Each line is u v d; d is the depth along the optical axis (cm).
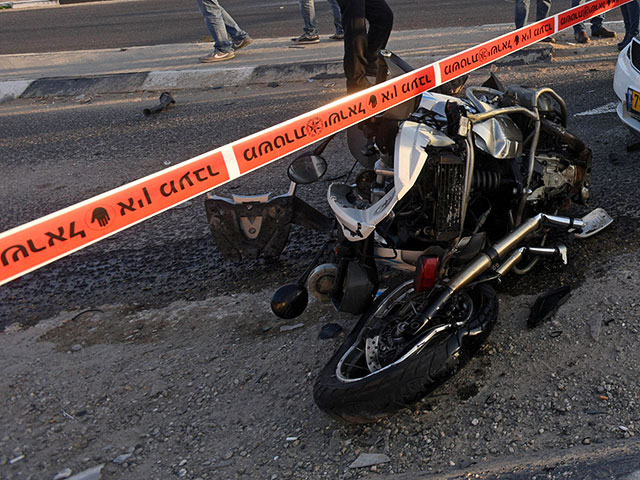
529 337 302
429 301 277
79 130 761
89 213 209
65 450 284
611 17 985
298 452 264
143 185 222
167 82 909
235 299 385
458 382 283
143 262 444
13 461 281
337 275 309
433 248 282
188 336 356
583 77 706
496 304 275
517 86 349
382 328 284
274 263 419
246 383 311
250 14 1408
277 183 535
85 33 1401
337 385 258
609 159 479
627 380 265
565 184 342
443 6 1245
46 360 350
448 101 297
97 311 393
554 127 329
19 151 711
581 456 229
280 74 871
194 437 282
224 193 529
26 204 564
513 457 239
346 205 307
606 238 371
